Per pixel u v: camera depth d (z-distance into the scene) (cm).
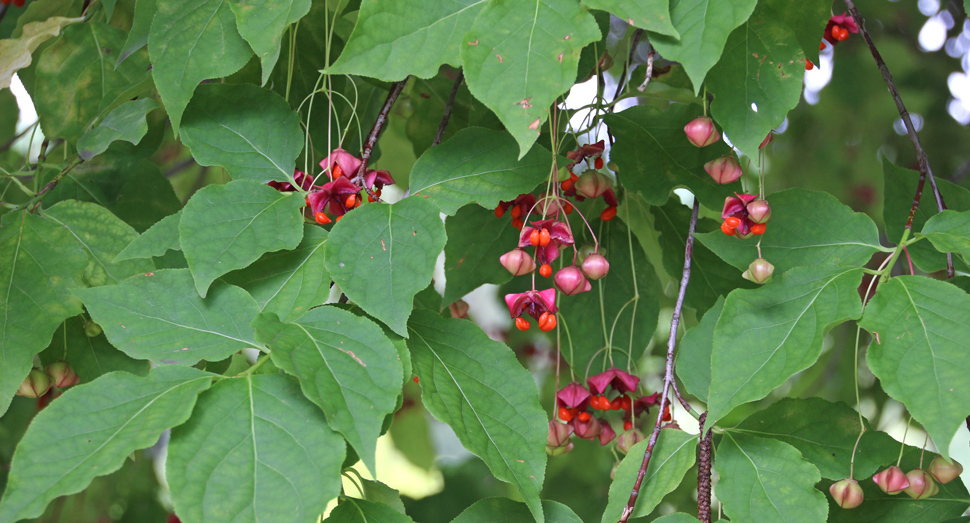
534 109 129
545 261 137
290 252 133
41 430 127
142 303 131
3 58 141
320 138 144
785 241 136
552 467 211
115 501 194
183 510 126
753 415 138
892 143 222
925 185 140
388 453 345
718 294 147
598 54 143
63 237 137
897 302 132
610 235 149
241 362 139
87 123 142
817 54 140
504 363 134
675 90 145
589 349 149
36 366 141
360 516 132
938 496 138
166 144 204
